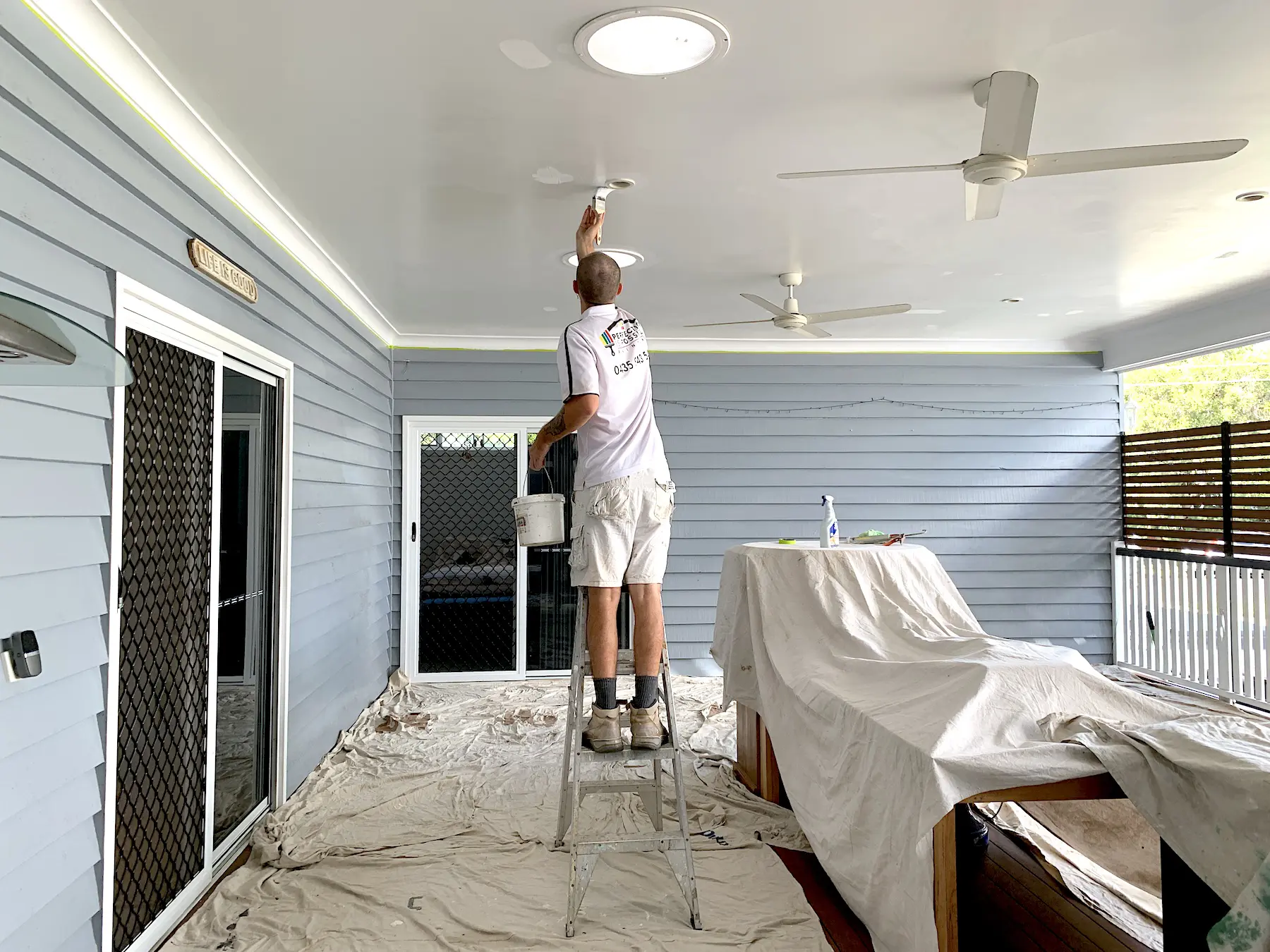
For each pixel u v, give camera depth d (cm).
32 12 205
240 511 362
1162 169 359
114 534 240
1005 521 740
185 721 303
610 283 292
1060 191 385
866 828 265
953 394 743
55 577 215
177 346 296
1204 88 290
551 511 312
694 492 727
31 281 207
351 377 553
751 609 385
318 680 468
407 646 692
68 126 221
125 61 251
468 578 707
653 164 350
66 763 218
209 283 321
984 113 307
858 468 736
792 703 342
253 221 373
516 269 507
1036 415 745
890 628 349
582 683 350
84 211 231
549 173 359
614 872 329
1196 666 638
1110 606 740
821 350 738
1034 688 257
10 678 192
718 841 357
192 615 309
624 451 284
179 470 297
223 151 325
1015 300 601
